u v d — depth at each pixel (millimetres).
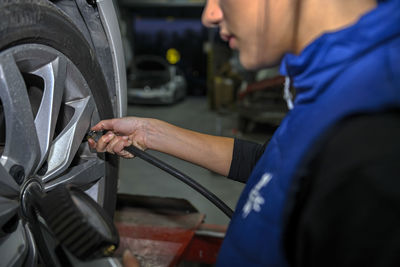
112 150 910
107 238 530
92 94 952
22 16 707
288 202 337
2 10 658
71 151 891
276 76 5000
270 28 424
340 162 293
